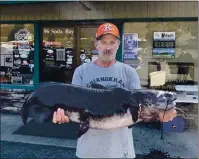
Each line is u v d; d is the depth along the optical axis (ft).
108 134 7.16
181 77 18.31
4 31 20.99
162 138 15.10
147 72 18.74
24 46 20.72
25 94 20.71
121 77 7.11
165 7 18.08
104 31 6.86
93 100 6.34
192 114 17.58
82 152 7.27
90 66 7.18
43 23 20.16
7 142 15.21
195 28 18.01
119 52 18.88
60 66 20.22
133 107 6.19
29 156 13.35
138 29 18.65
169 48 18.42
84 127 6.45
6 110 21.01
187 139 15.74
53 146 14.71
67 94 6.37
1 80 21.47
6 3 18.44
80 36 19.72
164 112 6.12
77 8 19.31
